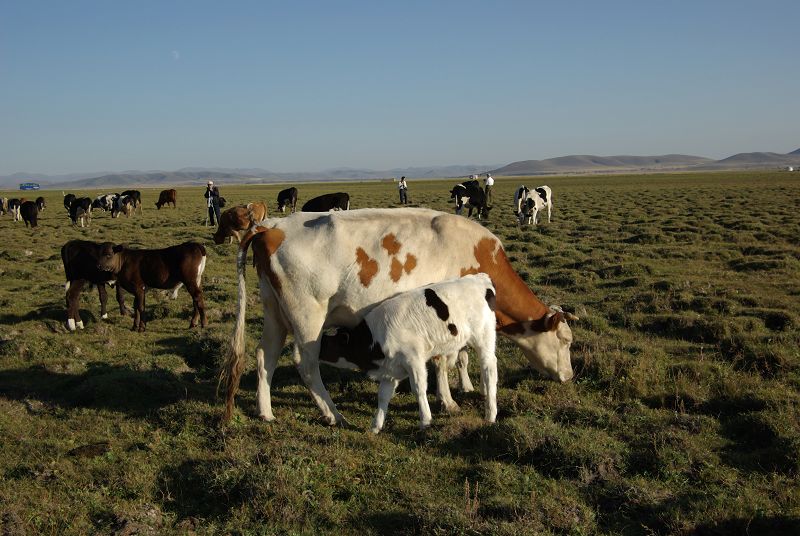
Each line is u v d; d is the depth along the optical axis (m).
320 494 5.36
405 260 7.43
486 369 7.17
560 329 8.03
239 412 7.43
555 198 49.66
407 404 7.82
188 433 6.84
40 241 26.48
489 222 29.64
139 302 11.91
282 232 7.49
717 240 20.91
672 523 4.83
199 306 12.02
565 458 5.84
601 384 8.04
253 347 10.12
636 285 14.18
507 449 6.20
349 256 7.31
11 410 7.76
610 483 5.50
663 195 47.69
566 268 16.84
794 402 6.89
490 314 7.19
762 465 5.79
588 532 4.84
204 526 5.09
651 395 7.66
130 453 6.46
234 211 21.34
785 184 59.66
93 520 5.18
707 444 6.21
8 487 5.72
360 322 7.24
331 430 6.93
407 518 5.04
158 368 9.26
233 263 19.41
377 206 41.59
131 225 33.69
